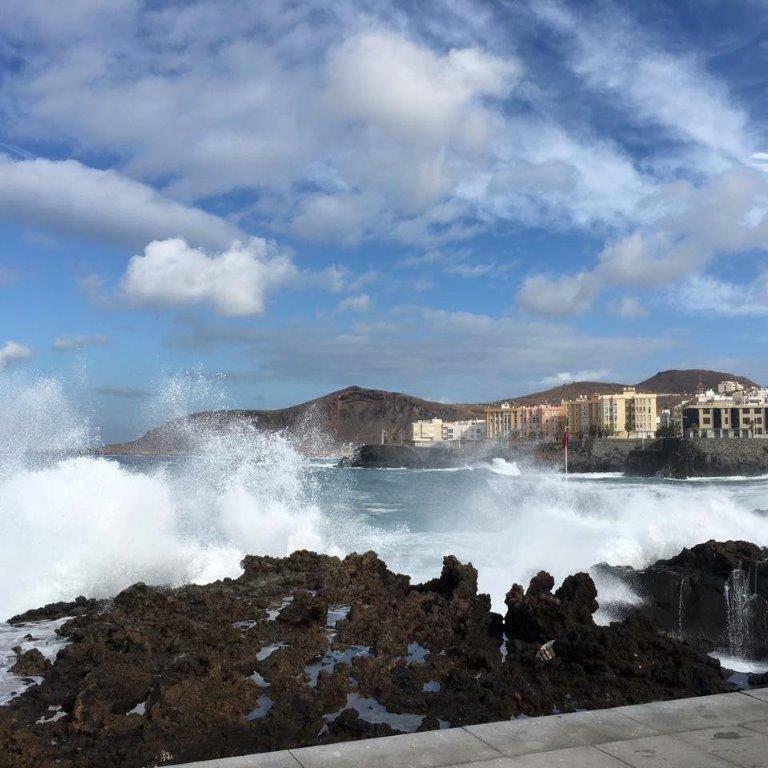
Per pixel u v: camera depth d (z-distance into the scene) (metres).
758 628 7.37
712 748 3.60
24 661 5.07
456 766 3.38
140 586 7.06
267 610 6.67
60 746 3.79
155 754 3.64
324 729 4.05
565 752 3.54
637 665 4.86
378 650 5.38
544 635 5.63
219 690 4.34
